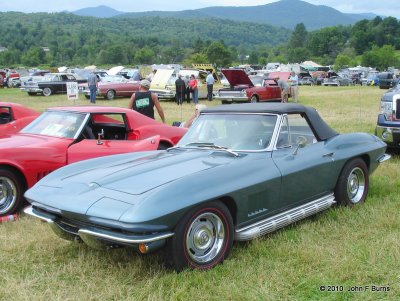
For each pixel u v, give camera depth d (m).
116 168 4.63
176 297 3.66
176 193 3.89
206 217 4.13
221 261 4.23
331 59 176.00
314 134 5.50
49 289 3.85
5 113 8.52
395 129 8.66
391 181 7.18
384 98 8.89
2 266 4.40
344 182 5.65
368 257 4.29
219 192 4.11
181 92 23.72
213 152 4.90
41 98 27.78
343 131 12.14
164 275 3.99
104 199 3.92
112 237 3.73
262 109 5.15
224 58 139.25
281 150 4.96
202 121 5.45
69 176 4.62
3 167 5.75
